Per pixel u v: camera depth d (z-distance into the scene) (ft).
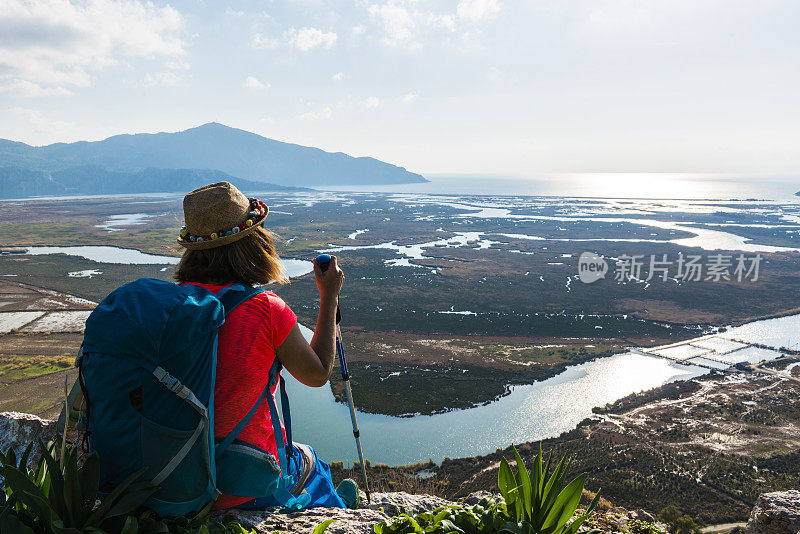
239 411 7.39
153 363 6.46
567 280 547.49
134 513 6.89
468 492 127.85
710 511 123.95
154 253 654.53
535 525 8.10
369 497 12.90
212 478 7.02
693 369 254.47
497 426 183.62
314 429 175.83
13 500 6.78
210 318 6.96
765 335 327.88
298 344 8.16
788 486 133.18
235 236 7.97
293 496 9.33
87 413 6.78
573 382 236.43
